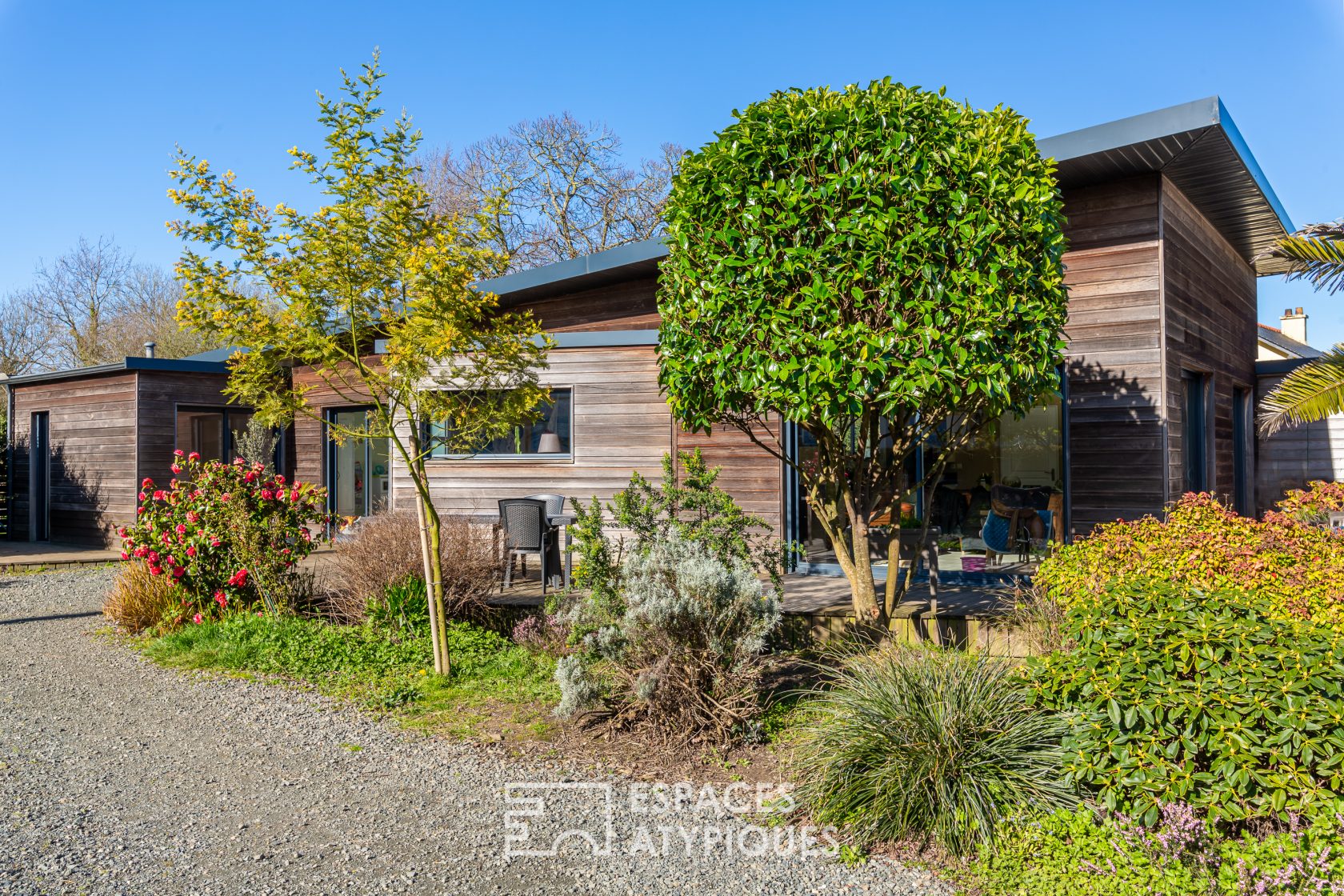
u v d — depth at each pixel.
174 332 25.97
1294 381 7.80
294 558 7.72
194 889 3.06
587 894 3.05
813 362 5.09
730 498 6.61
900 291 5.12
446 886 3.10
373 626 7.04
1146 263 8.06
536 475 10.17
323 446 14.19
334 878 3.15
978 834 3.39
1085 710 3.56
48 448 15.66
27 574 11.58
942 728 3.64
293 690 5.73
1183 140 7.25
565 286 11.84
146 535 7.80
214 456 14.90
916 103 5.30
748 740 4.61
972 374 5.06
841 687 4.53
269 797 3.94
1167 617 3.65
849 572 6.34
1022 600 5.94
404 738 4.79
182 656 6.57
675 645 4.78
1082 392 8.34
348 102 5.40
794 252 5.18
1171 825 3.03
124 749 4.61
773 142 5.41
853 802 3.61
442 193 25.91
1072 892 2.96
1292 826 3.04
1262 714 3.25
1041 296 5.41
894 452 6.17
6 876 3.14
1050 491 8.37
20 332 30.28
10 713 5.28
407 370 5.66
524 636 6.67
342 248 5.46
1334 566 4.79
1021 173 5.33
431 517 6.11
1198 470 9.87
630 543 6.44
